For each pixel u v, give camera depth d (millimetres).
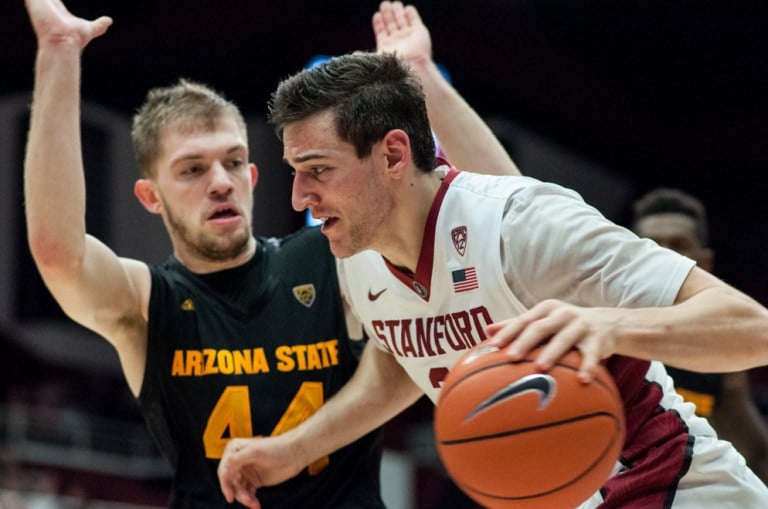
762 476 4547
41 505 10812
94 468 13320
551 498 2189
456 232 2680
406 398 3355
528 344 2193
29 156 3135
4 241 15570
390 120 2629
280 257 3580
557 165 17938
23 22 13852
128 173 15555
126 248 15422
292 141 2635
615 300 2467
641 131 18422
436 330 2814
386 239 2721
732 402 4465
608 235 2498
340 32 14406
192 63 14977
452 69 15414
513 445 2158
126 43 14500
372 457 3506
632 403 2729
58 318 16234
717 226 18453
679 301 2404
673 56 17438
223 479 3211
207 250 3451
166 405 3477
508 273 2594
